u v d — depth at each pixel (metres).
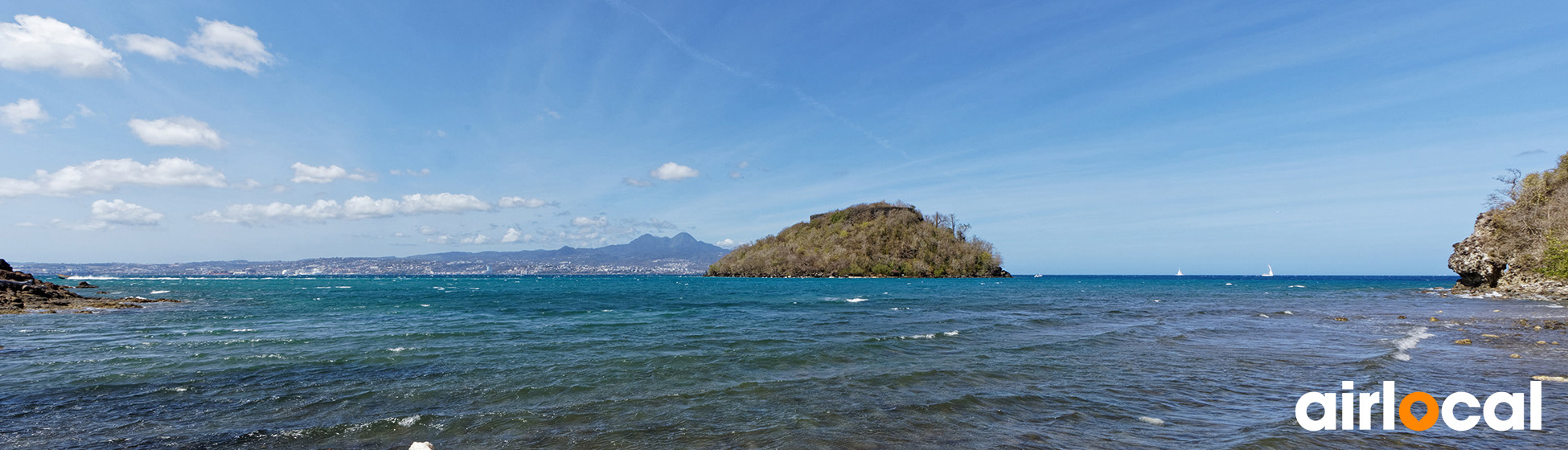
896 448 10.53
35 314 37.12
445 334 27.44
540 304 52.97
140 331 28.61
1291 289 95.25
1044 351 21.89
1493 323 31.48
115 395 14.79
